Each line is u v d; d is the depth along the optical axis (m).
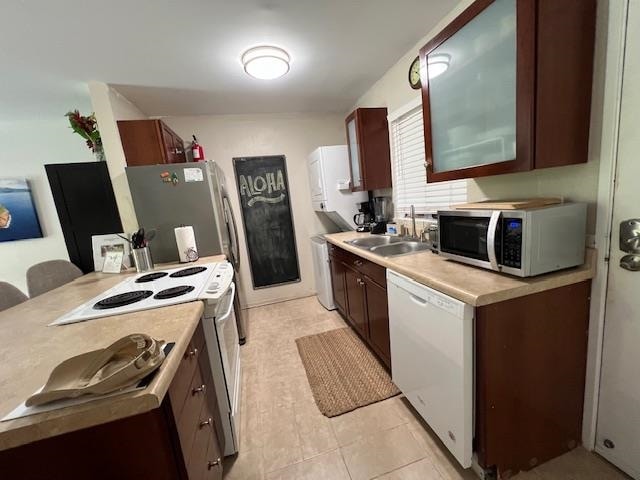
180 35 1.59
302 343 2.40
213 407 1.23
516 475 1.17
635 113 0.94
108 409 0.57
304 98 2.82
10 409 0.59
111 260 2.05
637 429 1.07
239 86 2.37
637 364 1.04
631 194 0.98
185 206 2.19
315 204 3.31
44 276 1.99
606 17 0.98
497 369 1.05
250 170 3.23
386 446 1.37
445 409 1.19
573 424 1.24
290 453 1.37
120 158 2.19
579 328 1.15
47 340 0.94
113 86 2.16
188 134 3.02
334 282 2.92
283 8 1.45
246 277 3.38
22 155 2.95
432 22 1.73
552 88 0.99
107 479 0.69
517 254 1.03
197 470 0.89
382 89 2.54
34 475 0.65
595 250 1.10
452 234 1.36
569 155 1.05
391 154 2.58
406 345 1.44
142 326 0.97
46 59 1.71
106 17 1.38
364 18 1.62
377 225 2.70
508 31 1.05
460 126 1.35
